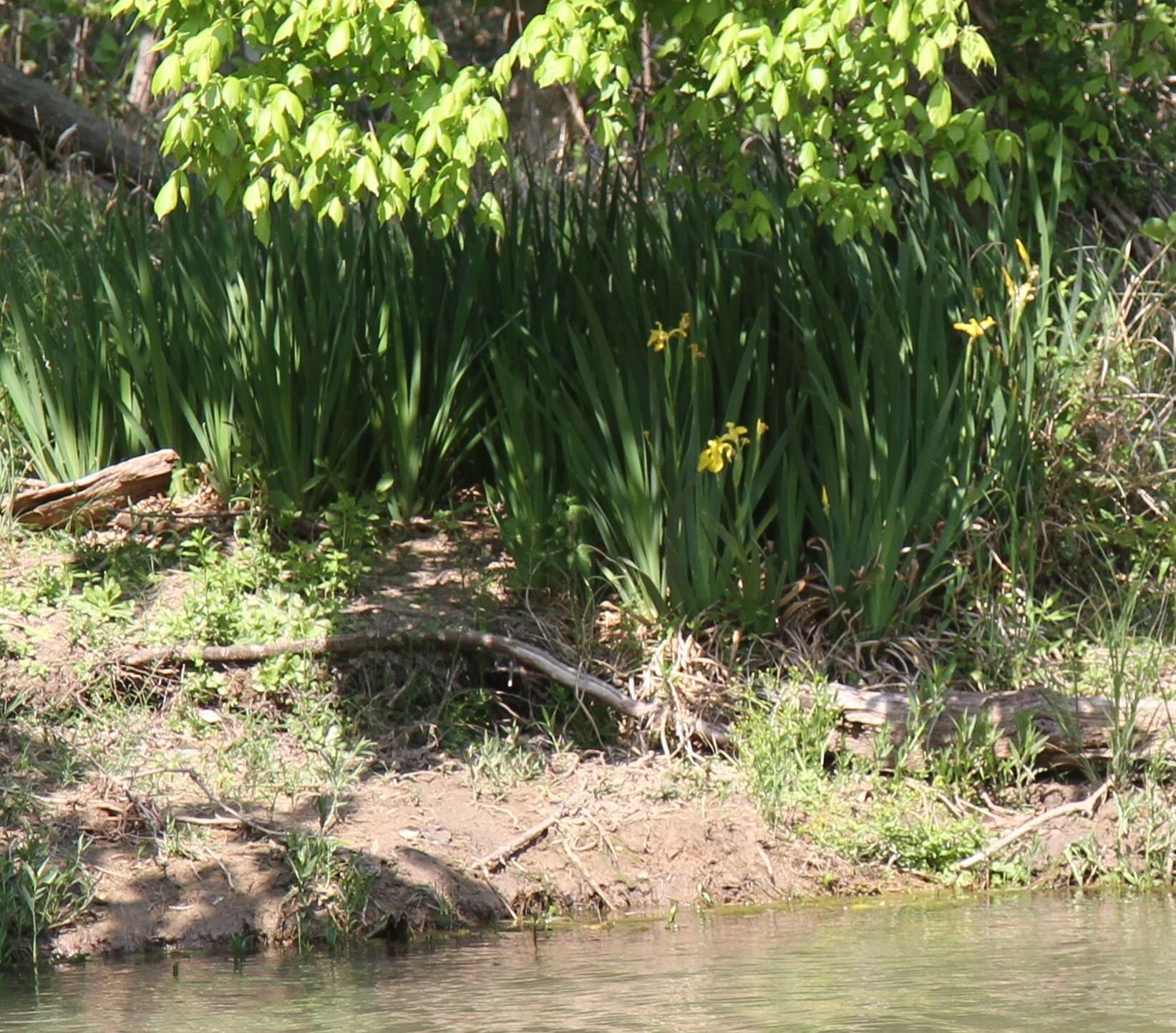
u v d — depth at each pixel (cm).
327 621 1096
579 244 1224
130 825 905
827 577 1108
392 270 1238
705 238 1176
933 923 845
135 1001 708
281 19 934
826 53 902
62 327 1270
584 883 915
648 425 1124
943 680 1055
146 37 2277
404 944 827
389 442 1259
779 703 1041
